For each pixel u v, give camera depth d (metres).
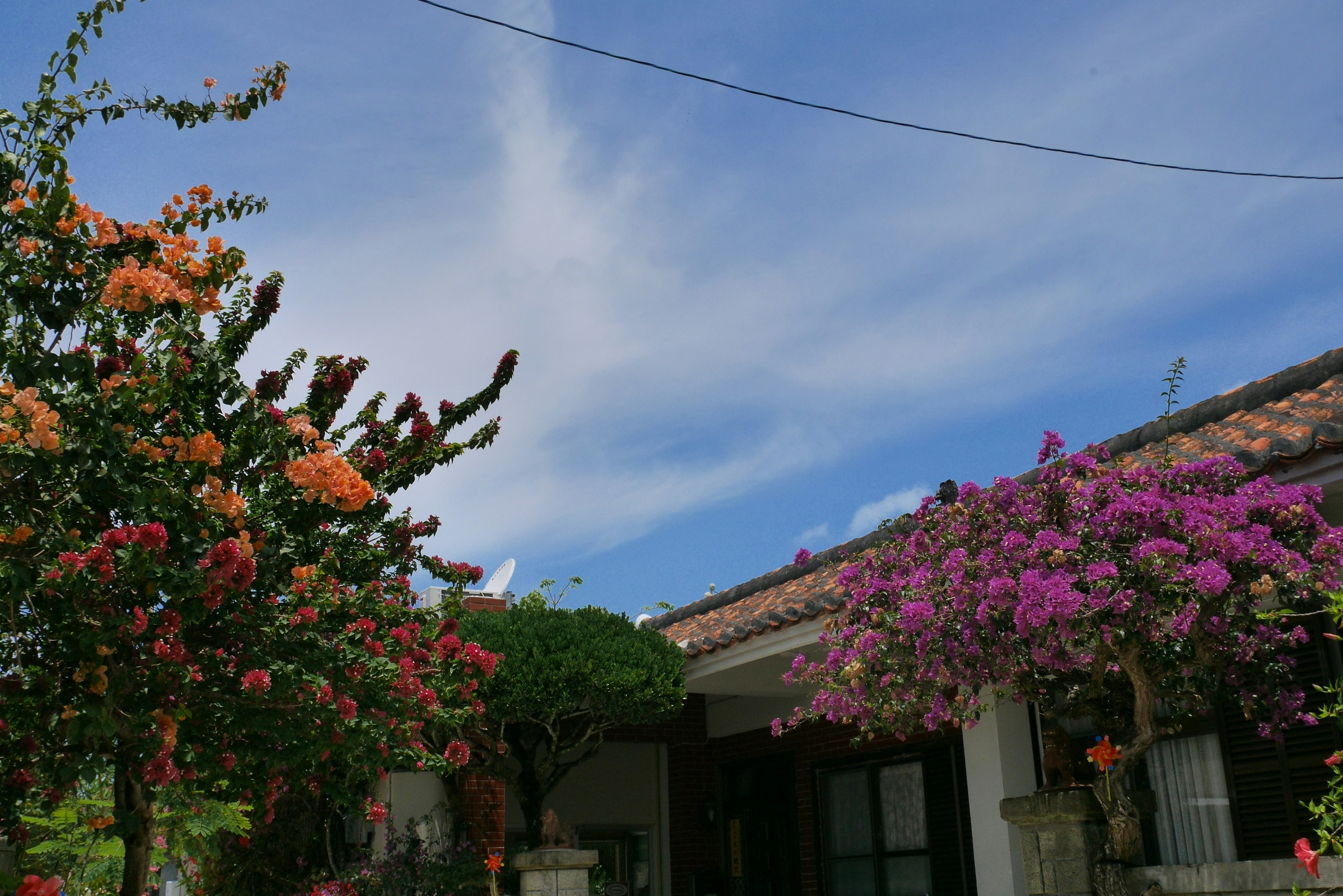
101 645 4.49
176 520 4.68
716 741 13.64
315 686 5.25
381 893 10.77
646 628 10.98
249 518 5.38
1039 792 6.45
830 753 11.66
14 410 4.32
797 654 9.50
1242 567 5.30
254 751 5.43
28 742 5.01
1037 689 6.50
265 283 6.75
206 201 5.54
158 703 4.94
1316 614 5.83
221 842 12.22
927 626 6.01
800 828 11.95
